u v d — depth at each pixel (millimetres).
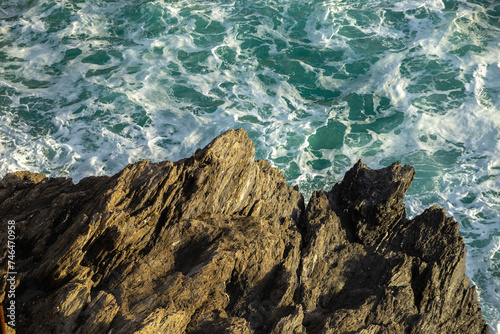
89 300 14477
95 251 16359
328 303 19422
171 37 48156
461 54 46688
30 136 37375
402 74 44719
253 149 21141
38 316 14422
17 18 49938
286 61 45938
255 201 21484
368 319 18297
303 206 23719
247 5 52125
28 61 45094
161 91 42219
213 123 39344
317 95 42750
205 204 19172
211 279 17234
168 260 17172
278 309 17500
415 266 20828
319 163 37000
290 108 41312
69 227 16625
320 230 21375
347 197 23953
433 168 37062
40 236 17125
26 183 19906
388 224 22703
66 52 46250
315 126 39594
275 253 19234
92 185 19922
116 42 47719
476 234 32312
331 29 49375
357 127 40000
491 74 44875
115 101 40969
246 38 48281
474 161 37625
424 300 20125
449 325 19875
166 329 14688
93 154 36469
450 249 21438
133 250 17109
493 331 26844
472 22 49812
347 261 20969
